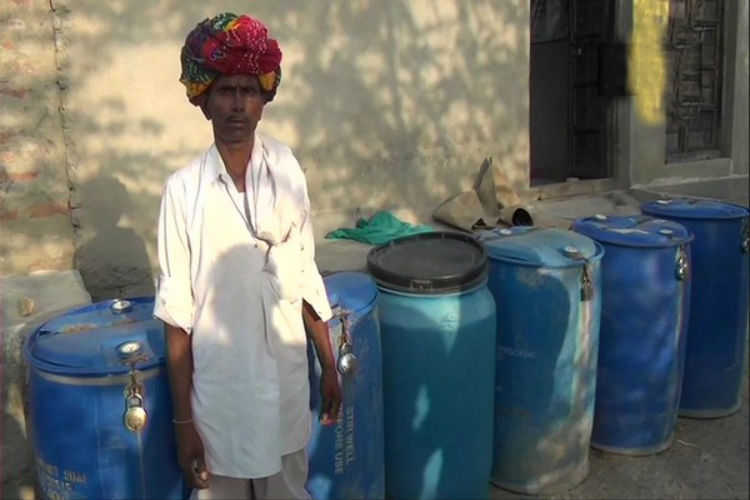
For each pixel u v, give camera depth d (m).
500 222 3.92
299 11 3.40
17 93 2.75
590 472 3.08
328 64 3.53
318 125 3.55
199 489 1.81
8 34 2.70
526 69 4.26
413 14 3.77
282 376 1.79
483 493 2.75
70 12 2.82
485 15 4.04
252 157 1.74
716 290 3.38
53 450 1.83
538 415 2.81
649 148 4.99
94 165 2.95
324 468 2.20
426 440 2.58
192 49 1.64
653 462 3.16
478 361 2.56
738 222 3.35
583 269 2.71
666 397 3.16
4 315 2.34
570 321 2.73
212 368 1.72
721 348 3.46
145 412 1.78
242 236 1.72
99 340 1.89
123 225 3.04
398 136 3.82
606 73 4.89
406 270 2.54
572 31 5.11
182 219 1.68
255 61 1.64
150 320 2.03
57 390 1.79
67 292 2.62
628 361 3.08
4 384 2.22
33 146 2.81
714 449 3.27
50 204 2.88
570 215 4.28
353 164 3.69
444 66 3.93
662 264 2.98
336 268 3.01
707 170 5.30
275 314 1.76
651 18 4.89
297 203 1.79
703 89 5.30
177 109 3.11
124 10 2.94
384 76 3.72
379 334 2.35
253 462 1.76
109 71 2.93
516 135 4.29
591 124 5.05
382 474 2.43
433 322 2.48
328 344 1.97
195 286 1.71
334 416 2.03
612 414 3.18
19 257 2.83
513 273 2.72
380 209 3.81
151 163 3.08
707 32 5.22
